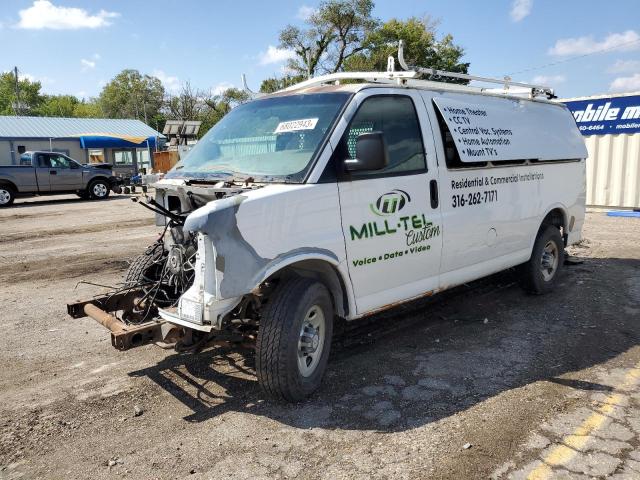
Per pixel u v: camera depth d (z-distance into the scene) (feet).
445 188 15.96
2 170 64.44
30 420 12.56
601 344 16.62
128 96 255.70
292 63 140.26
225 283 11.35
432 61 142.92
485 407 12.72
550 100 22.74
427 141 15.55
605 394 13.34
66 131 127.95
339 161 13.16
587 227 38.27
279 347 12.16
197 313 11.58
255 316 13.53
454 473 10.21
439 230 15.78
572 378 14.26
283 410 12.75
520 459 10.62
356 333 17.65
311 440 11.44
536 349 16.28
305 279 12.78
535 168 19.93
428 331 17.87
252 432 11.80
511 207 18.71
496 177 17.93
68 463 10.86
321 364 13.46
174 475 10.36
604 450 10.90
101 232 41.19
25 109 281.74
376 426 11.95
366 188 13.70
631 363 15.20
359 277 13.75
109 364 15.69
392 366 15.11
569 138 22.45
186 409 12.93
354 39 138.10
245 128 15.29
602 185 45.98
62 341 17.67
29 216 53.67
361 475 10.19
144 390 13.97
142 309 14.85
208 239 11.32
